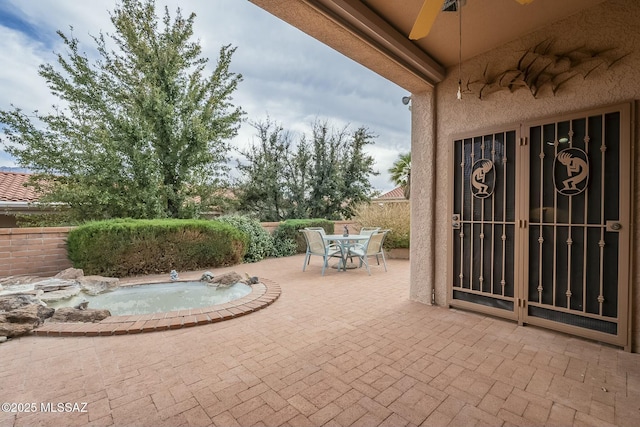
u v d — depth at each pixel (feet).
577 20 10.38
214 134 32.71
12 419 6.28
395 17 10.72
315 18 9.62
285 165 47.60
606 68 9.91
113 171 27.91
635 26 9.41
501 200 12.37
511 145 12.08
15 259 18.07
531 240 11.54
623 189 9.48
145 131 28.50
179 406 6.78
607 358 9.06
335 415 6.50
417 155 15.12
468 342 10.21
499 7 10.00
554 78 10.93
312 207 48.16
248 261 27.43
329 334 10.89
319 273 22.34
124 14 29.27
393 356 9.20
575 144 10.46
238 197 45.06
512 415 6.50
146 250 20.72
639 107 9.37
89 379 7.86
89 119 28.81
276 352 9.45
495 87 12.35
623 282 9.49
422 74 13.50
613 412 6.59
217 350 9.57
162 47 30.68
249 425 6.20
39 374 8.08
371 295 16.22
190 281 18.56
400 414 6.54
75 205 27.71
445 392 7.35
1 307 11.63
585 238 10.28
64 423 6.17
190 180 32.40
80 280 16.81
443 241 14.30
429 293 14.58
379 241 23.68
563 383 7.73
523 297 11.69
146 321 11.58
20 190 31.27
